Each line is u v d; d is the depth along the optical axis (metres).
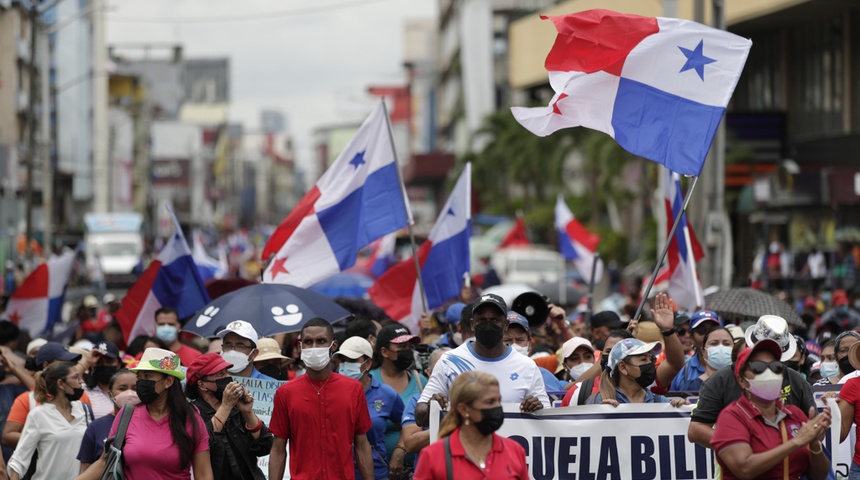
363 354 20.25
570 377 22.47
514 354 17.88
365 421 18.81
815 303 50.25
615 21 22.34
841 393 18.78
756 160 100.62
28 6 123.88
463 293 32.56
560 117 22.55
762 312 29.38
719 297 30.38
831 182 81.38
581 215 135.62
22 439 21.30
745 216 97.81
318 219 28.69
